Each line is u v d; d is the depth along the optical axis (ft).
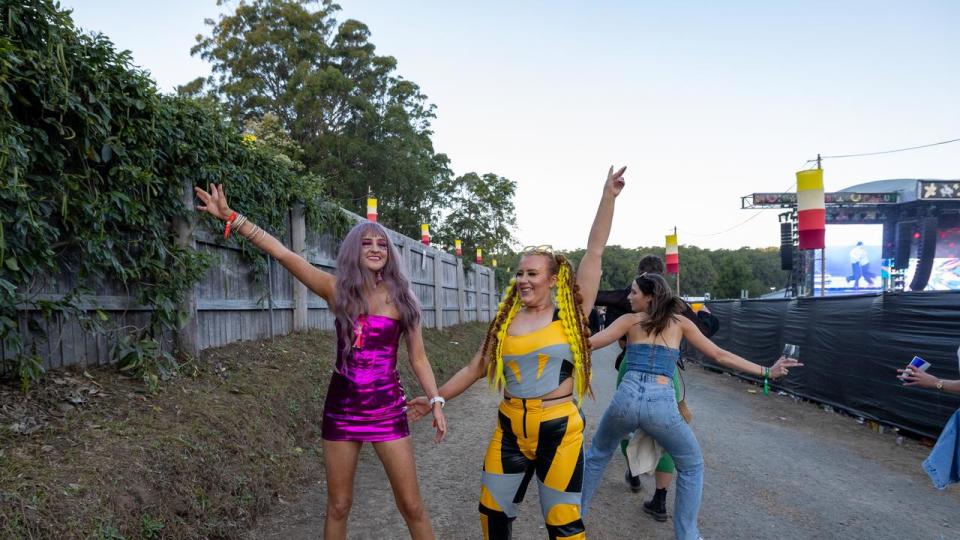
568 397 8.66
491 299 83.92
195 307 16.69
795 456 18.66
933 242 103.45
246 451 13.34
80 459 9.61
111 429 11.08
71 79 12.02
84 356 13.47
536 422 8.39
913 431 20.79
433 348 38.73
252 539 11.29
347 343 8.73
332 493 8.74
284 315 24.27
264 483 12.98
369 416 8.57
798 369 30.58
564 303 8.79
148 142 14.51
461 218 142.51
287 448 15.12
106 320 13.82
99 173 13.21
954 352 19.19
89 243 12.57
